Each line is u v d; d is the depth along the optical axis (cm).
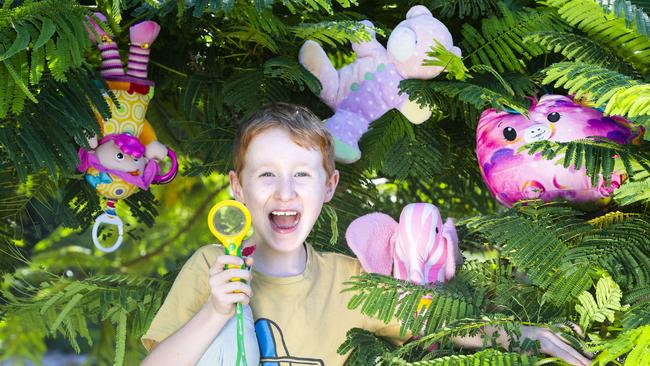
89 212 255
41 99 225
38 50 216
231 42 262
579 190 230
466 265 234
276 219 221
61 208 254
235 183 228
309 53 247
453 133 271
